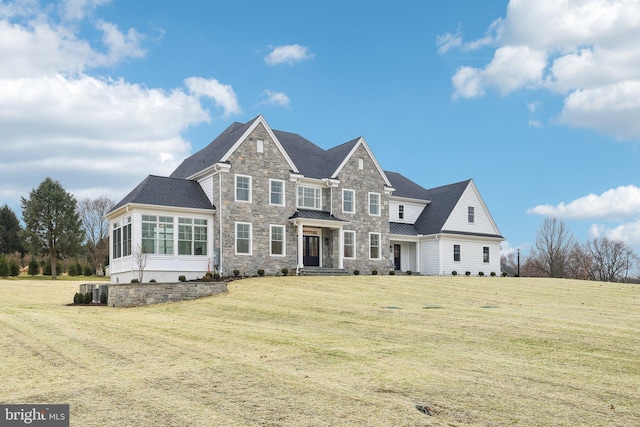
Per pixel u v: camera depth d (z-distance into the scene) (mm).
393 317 17125
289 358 11188
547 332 14273
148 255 29500
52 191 52500
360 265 37156
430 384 9227
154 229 29938
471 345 12773
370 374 9875
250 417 7469
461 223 42906
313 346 12531
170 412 7652
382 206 38969
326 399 8312
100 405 7961
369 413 7691
